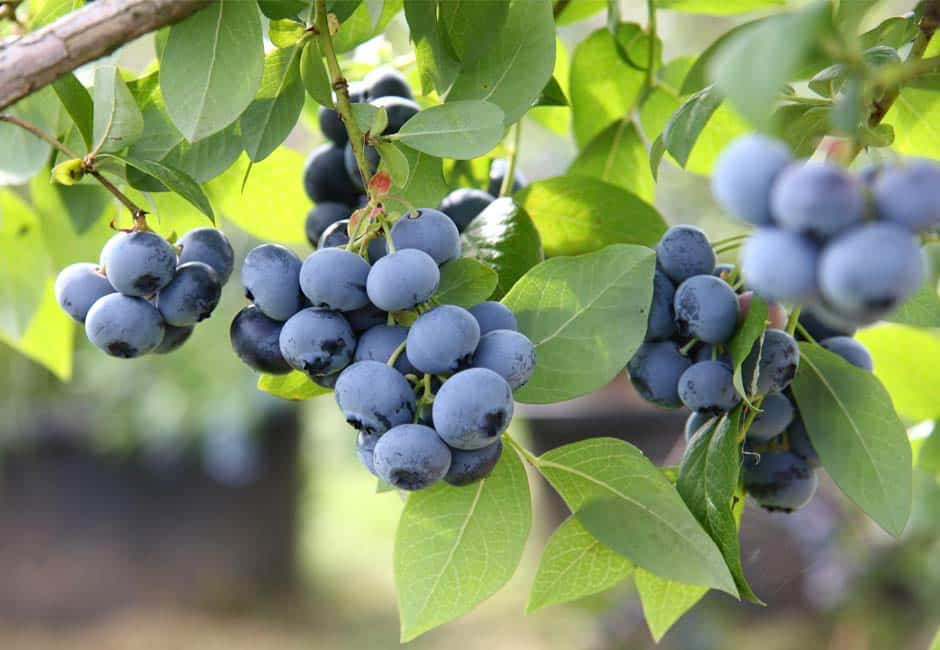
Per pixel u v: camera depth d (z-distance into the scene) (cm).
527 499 56
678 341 57
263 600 208
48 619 203
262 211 65
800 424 58
